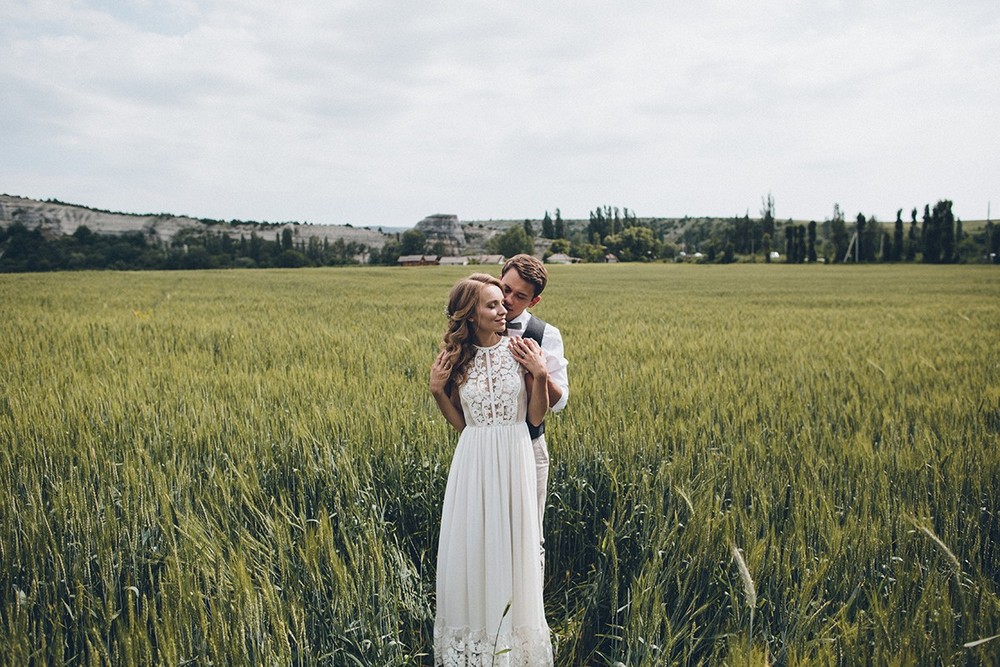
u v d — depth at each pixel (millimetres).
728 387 6266
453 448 4309
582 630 3236
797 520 3252
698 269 81000
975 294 30844
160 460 4137
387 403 5422
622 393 5906
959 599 2762
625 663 2758
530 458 3070
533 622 2994
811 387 6641
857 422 5254
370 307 18906
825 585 3016
